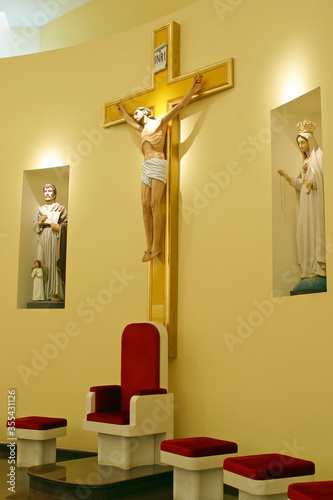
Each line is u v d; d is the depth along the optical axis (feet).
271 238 16.53
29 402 21.85
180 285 18.85
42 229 23.32
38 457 18.58
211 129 18.66
